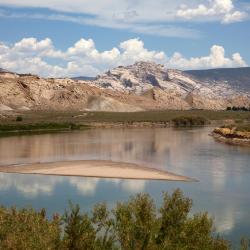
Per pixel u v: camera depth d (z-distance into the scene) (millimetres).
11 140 117562
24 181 59125
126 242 20000
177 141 114625
